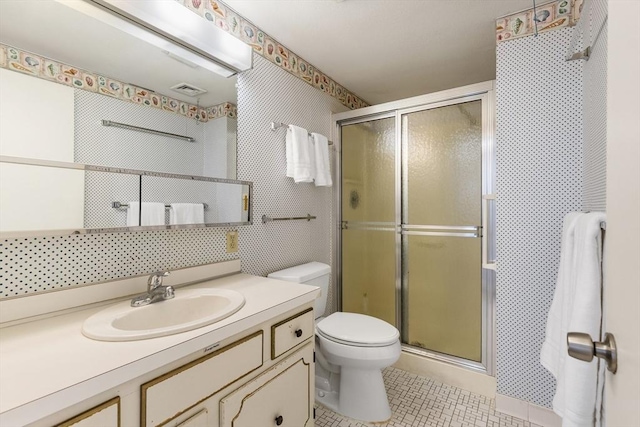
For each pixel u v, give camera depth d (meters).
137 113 1.18
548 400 1.52
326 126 2.38
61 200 0.97
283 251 1.95
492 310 1.83
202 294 1.18
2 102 0.87
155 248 1.27
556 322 1.10
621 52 0.46
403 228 2.21
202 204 1.42
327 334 1.61
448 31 1.78
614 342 0.46
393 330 1.63
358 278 2.44
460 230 1.99
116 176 1.11
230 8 1.58
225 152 1.54
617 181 0.47
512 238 1.61
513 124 1.60
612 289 0.49
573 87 1.46
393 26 1.73
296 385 1.17
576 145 1.45
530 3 1.53
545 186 1.52
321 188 2.34
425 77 2.41
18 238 0.92
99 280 1.10
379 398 1.60
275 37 1.85
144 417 0.70
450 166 2.03
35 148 0.92
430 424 1.56
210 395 0.84
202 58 1.42
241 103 1.64
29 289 0.94
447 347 2.03
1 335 0.81
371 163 2.38
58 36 0.98
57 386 0.58
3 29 0.88
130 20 1.15
